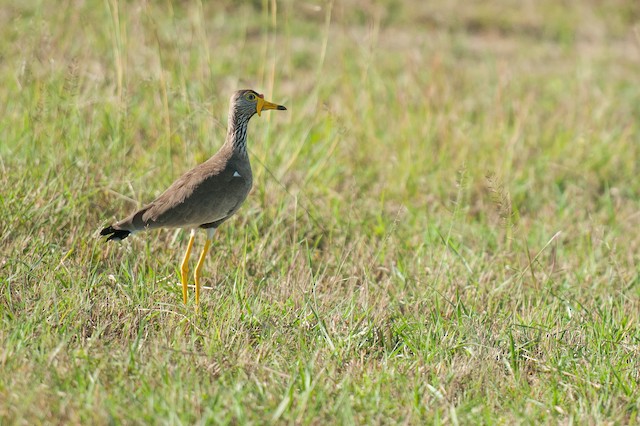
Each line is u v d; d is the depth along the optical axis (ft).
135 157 42.83
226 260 37.22
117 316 30.68
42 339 27.86
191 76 52.54
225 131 44.86
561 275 39.55
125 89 42.98
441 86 57.88
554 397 27.91
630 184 51.96
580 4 93.15
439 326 32.07
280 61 68.18
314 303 32.94
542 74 72.74
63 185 37.73
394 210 45.50
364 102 55.11
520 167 51.78
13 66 51.44
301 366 27.86
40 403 24.13
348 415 24.93
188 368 27.30
